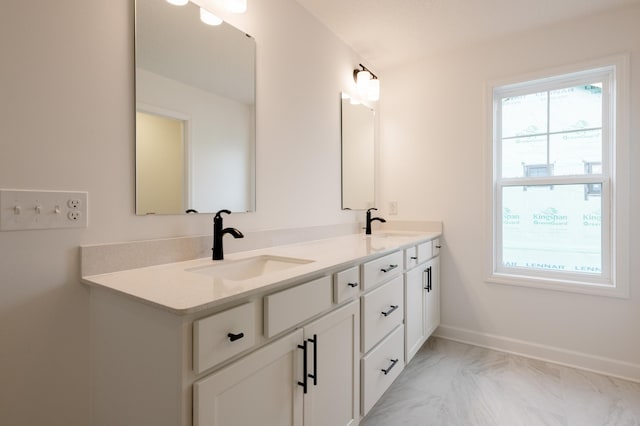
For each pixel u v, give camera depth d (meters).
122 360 0.95
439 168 2.64
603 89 2.14
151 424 0.85
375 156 2.85
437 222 2.63
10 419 0.93
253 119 1.68
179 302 0.79
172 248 1.29
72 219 1.04
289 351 1.06
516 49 2.34
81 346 1.06
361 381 1.47
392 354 1.76
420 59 2.71
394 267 1.78
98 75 1.10
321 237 2.13
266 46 1.76
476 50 2.48
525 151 2.41
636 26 1.98
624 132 2.00
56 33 1.00
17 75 0.93
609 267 2.12
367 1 1.96
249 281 0.99
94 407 1.07
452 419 1.64
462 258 2.55
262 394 0.96
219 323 0.83
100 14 1.10
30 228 0.95
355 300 1.44
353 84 2.53
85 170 1.07
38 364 0.98
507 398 1.81
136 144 1.20
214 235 1.35
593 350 2.12
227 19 1.55
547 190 2.34
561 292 2.22
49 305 0.99
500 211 2.49
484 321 2.47
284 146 1.87
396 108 2.83
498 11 2.05
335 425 1.29
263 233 1.70
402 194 2.80
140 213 1.21
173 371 0.78
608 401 1.78
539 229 2.37
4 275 0.92
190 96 1.39
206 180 1.45
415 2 1.96
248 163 1.65
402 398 1.82
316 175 2.13
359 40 2.40
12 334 0.93
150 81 1.25
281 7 1.85
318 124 2.15
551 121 2.32
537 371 2.10
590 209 2.20
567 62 2.17
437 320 2.55
